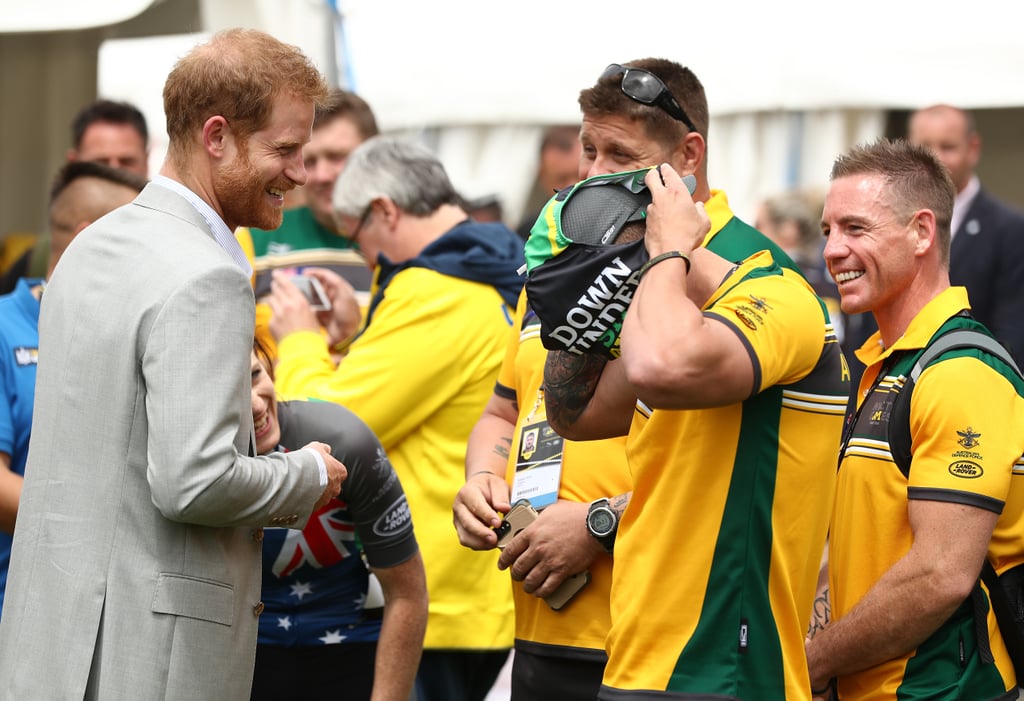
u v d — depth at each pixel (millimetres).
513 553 5117
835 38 9609
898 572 4762
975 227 9734
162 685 4344
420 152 7035
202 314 4305
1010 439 4801
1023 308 9555
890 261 5113
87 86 11469
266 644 5660
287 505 4512
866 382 5211
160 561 4371
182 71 4617
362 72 10586
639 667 4266
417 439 6719
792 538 4285
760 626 4211
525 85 10164
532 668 5211
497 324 6809
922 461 4812
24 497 4562
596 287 4141
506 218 12234
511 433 5707
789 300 4215
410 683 5645
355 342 6797
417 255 6887
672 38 9891
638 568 4316
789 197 11312
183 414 4223
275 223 4793
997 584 4961
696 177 5293
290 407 5527
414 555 5645
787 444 4238
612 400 4488
